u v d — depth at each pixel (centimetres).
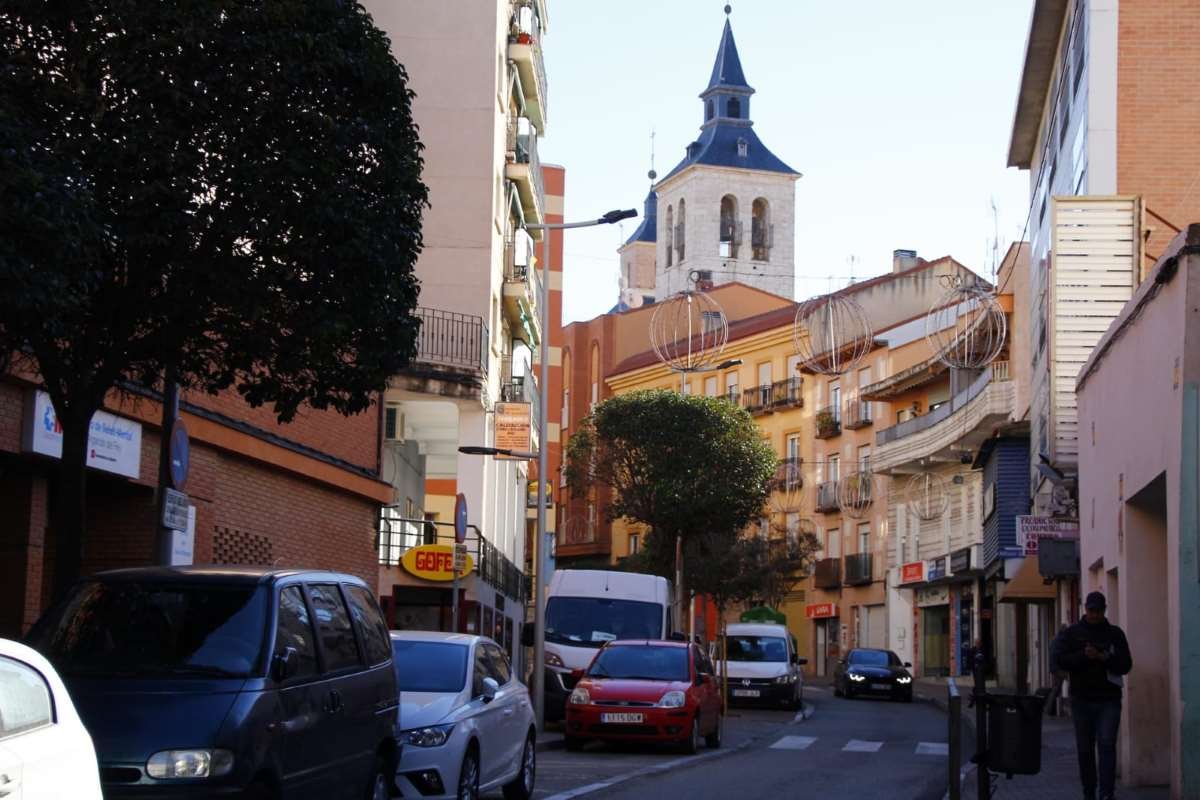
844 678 5106
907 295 7188
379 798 1196
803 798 1692
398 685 1252
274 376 1373
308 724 1035
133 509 1967
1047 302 2675
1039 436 3128
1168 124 2711
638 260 14275
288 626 1061
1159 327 1509
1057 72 3175
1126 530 1727
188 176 1220
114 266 1245
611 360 9206
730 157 12875
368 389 1378
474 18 3884
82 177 1087
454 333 3575
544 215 4822
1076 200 2459
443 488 4688
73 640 1027
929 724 3472
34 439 1617
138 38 1205
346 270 1285
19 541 1702
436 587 3284
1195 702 1377
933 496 6241
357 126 1277
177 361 1335
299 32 1243
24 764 662
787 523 7694
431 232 3825
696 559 5659
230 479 2191
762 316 8225
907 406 6525
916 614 6500
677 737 2330
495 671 1555
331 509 2611
